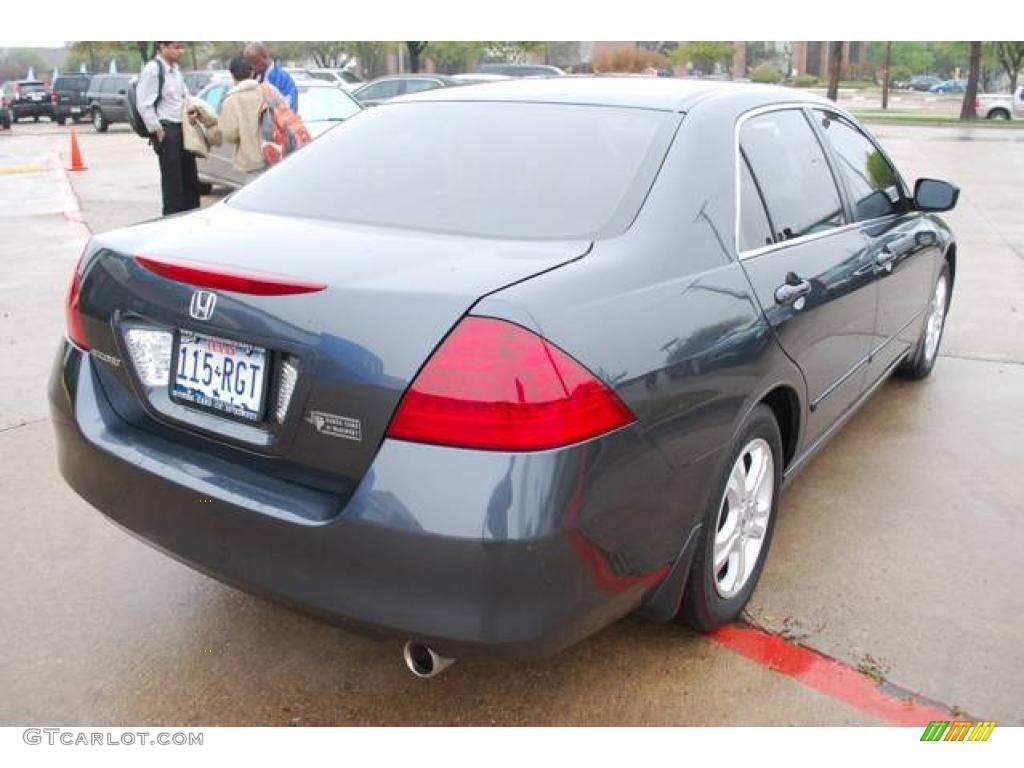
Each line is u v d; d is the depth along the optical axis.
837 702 2.69
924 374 5.40
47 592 3.20
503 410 2.02
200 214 2.95
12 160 18.55
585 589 2.18
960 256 9.09
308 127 11.55
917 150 21.56
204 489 2.35
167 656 2.88
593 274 2.31
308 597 2.21
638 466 2.26
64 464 2.75
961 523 3.74
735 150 3.00
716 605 2.87
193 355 2.42
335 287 2.18
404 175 2.92
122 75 28.42
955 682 2.78
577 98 3.10
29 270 7.93
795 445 3.28
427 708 2.67
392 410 2.08
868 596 3.20
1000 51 51.38
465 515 2.02
